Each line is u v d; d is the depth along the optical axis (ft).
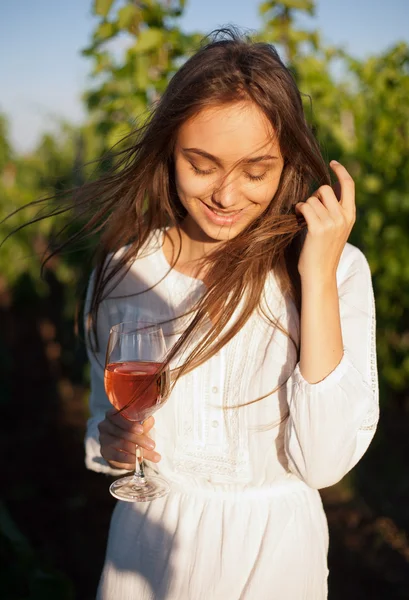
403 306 17.24
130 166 6.20
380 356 17.63
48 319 29.89
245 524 5.66
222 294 5.54
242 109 5.05
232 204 5.32
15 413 20.76
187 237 6.40
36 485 16.29
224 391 5.71
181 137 5.30
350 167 16.31
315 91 14.14
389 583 12.27
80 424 19.95
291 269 5.76
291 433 5.28
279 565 5.55
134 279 6.49
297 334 5.65
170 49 11.80
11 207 28.37
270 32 13.89
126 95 12.01
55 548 13.65
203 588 5.61
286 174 5.63
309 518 5.78
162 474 5.97
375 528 13.94
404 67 15.67
